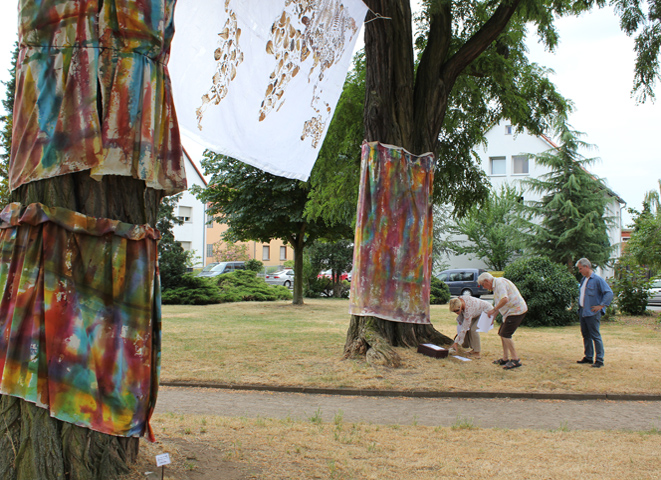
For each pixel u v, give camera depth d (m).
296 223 20.81
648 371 8.22
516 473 3.87
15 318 3.16
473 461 4.13
